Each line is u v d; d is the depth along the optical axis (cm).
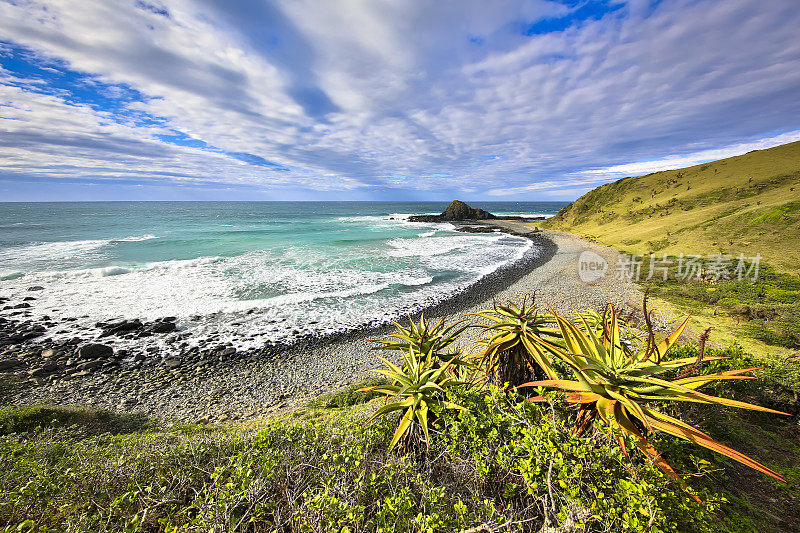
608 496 229
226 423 848
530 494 236
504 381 400
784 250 1897
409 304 1800
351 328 1502
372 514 269
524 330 379
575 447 250
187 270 2444
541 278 2247
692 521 228
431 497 248
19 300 1758
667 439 300
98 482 322
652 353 264
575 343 288
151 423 809
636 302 1552
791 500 285
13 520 280
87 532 250
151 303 1758
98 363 1194
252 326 1513
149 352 1282
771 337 1012
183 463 358
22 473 342
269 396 1016
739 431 381
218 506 253
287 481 301
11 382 1048
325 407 845
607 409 231
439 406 330
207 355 1268
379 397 819
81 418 753
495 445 297
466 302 1820
